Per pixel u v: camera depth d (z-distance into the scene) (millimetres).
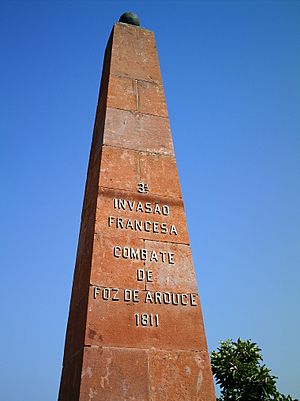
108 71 8633
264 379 10117
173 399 5379
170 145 7805
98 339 5480
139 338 5680
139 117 7973
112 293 5895
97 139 7988
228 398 10156
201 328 6055
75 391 5258
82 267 6652
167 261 6488
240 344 11156
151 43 9367
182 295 6246
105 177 6949
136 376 5371
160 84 8680
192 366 5695
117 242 6379
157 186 7199
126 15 9727
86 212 7430
